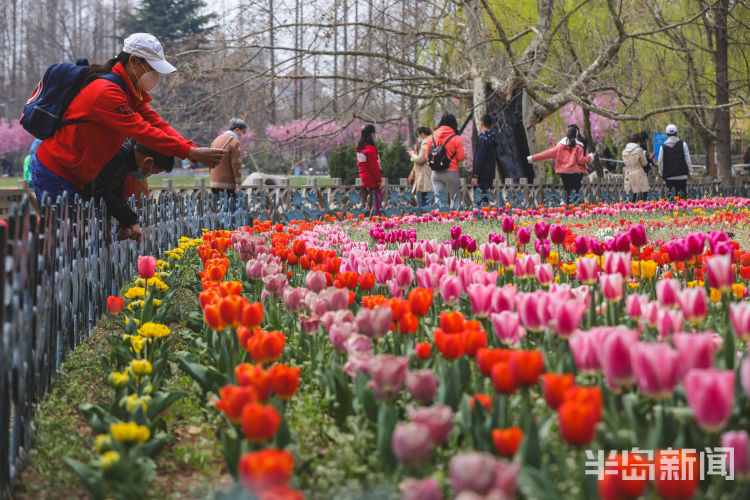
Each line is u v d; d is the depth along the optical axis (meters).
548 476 1.93
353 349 2.62
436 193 15.20
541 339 3.22
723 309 3.02
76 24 97.75
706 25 22.77
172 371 4.02
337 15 19.72
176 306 5.73
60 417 3.36
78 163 5.15
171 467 2.82
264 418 1.83
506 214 13.54
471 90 22.88
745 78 24.41
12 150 82.38
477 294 3.06
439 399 2.52
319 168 58.75
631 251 4.48
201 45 20.77
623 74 22.27
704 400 1.65
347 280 3.79
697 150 42.31
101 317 5.55
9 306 2.77
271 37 20.97
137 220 6.05
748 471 1.69
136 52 5.28
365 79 21.20
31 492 2.66
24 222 3.03
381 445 2.13
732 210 15.76
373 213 15.85
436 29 21.94
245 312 2.83
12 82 88.19
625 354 1.99
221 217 12.17
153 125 5.73
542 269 3.62
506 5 23.44
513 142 21.81
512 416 2.39
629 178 17.98
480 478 1.47
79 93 5.10
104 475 2.31
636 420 2.07
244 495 2.05
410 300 2.97
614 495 1.61
